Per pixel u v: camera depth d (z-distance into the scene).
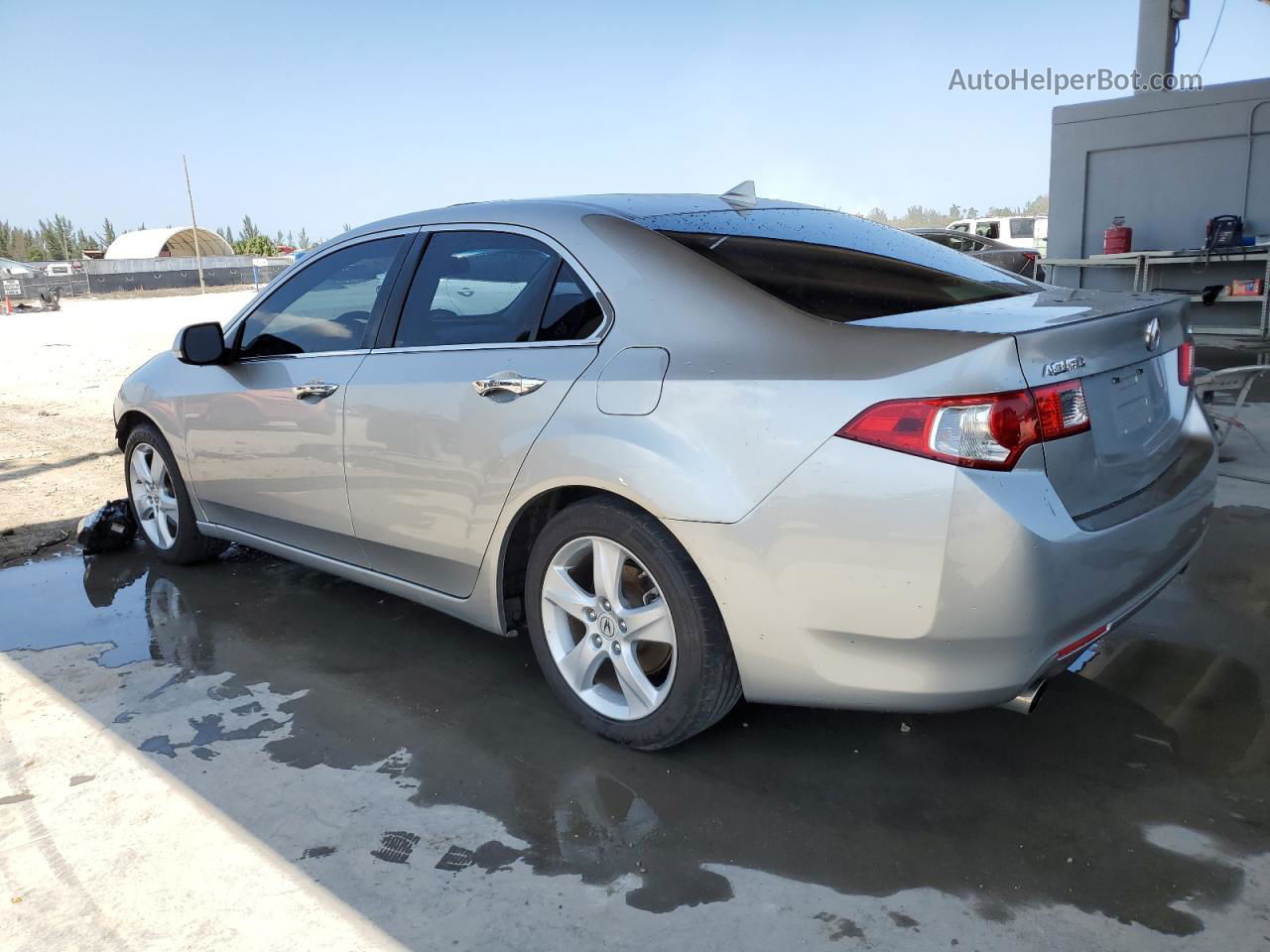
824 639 2.29
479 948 2.04
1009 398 2.08
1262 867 2.20
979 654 2.15
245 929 2.12
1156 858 2.24
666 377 2.47
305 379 3.51
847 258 2.81
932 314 2.41
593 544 2.70
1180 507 2.55
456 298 3.11
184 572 4.54
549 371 2.72
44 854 2.42
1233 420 5.81
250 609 4.03
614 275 2.69
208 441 4.02
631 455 2.47
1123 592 2.35
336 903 2.20
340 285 3.55
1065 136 12.76
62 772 2.80
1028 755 2.70
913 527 2.11
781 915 2.10
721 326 2.46
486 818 2.50
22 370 13.84
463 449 2.92
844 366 2.22
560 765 2.75
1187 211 11.95
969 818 2.42
